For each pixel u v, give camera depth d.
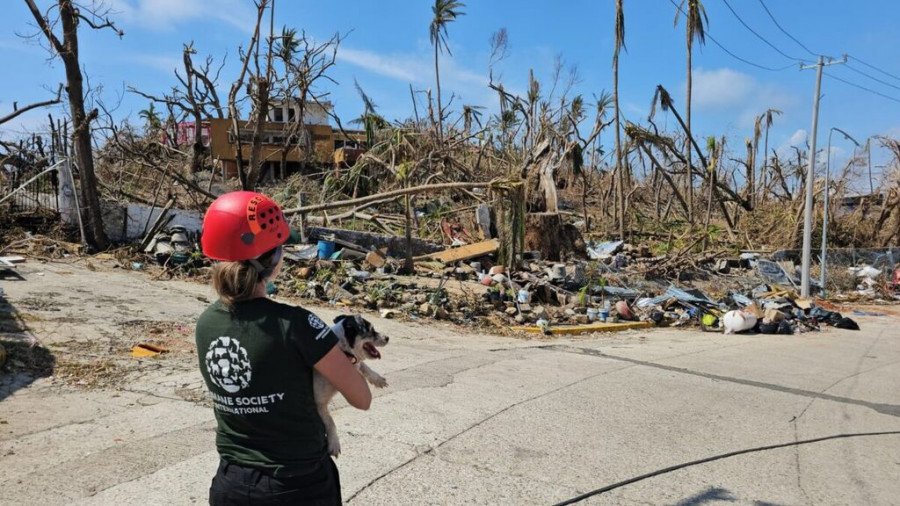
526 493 4.36
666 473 4.89
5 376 6.06
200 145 27.73
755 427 6.32
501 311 13.38
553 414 6.27
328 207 15.07
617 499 4.36
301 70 24.16
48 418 5.16
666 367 9.16
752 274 22.42
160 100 26.94
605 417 6.29
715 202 33.97
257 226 2.11
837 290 24.70
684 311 15.73
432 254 16.36
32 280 10.26
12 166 14.79
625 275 18.23
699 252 24.75
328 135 31.58
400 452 4.96
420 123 28.59
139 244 13.98
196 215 14.86
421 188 14.45
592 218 29.92
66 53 13.00
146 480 4.14
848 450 5.77
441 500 4.17
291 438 2.11
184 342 8.02
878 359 11.45
